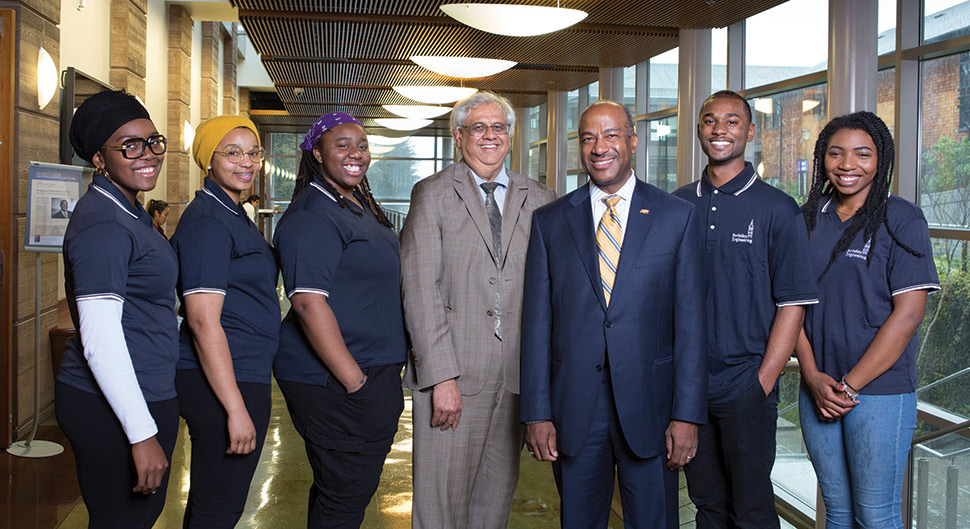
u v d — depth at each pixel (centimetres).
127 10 766
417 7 712
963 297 439
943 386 441
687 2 659
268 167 2277
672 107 969
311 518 268
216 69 1358
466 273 267
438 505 270
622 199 242
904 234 235
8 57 484
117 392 191
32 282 514
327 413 254
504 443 281
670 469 242
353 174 254
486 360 267
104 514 207
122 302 194
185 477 425
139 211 209
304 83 1238
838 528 259
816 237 254
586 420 237
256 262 238
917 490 259
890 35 529
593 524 247
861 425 241
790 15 668
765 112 715
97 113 200
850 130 241
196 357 232
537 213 256
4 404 477
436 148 2392
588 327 236
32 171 464
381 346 260
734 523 252
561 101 1280
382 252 260
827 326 249
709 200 254
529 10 562
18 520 366
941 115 474
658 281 234
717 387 248
